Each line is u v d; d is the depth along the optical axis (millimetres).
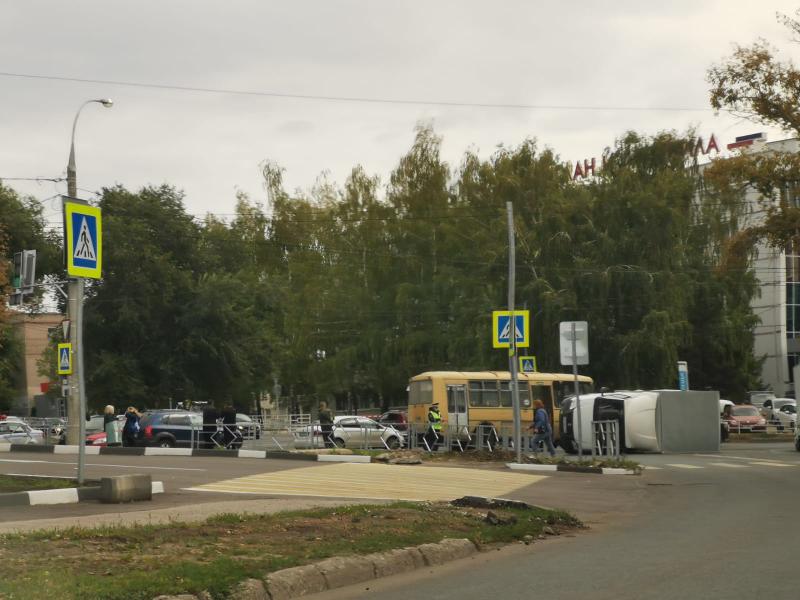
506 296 94812
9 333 97312
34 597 12859
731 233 100000
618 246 92000
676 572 17062
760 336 154000
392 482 36281
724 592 14969
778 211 66312
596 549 20562
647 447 67250
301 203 122125
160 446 68000
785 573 16812
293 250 121812
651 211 91688
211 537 18734
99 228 30422
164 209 102438
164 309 98750
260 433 68875
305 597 15578
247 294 106375
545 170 98562
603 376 91812
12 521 21656
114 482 26703
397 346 105500
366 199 115562
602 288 89500
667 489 37938
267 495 30453
